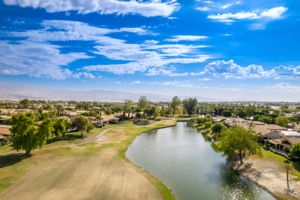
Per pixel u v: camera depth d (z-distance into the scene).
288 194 36.72
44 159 50.41
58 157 52.81
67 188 36.00
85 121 82.00
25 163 46.50
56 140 72.19
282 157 57.19
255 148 50.47
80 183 38.19
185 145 77.06
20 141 49.62
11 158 48.75
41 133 53.03
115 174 43.44
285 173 45.72
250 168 49.47
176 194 37.44
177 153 65.44
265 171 47.16
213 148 72.38
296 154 51.69
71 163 48.88
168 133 104.44
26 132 49.59
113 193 34.94
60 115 151.12
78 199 32.47
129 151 67.06
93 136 86.06
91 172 43.78
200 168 51.22
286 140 65.06
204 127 118.50
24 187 35.94
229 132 55.56
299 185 39.72
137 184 39.22
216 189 39.66
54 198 32.53
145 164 53.78
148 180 41.81
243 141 51.22
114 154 59.75
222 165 53.72
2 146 64.12
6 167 43.28
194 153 65.50
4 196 32.81
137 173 45.31
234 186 41.00
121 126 119.62
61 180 39.16
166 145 76.88
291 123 130.50
